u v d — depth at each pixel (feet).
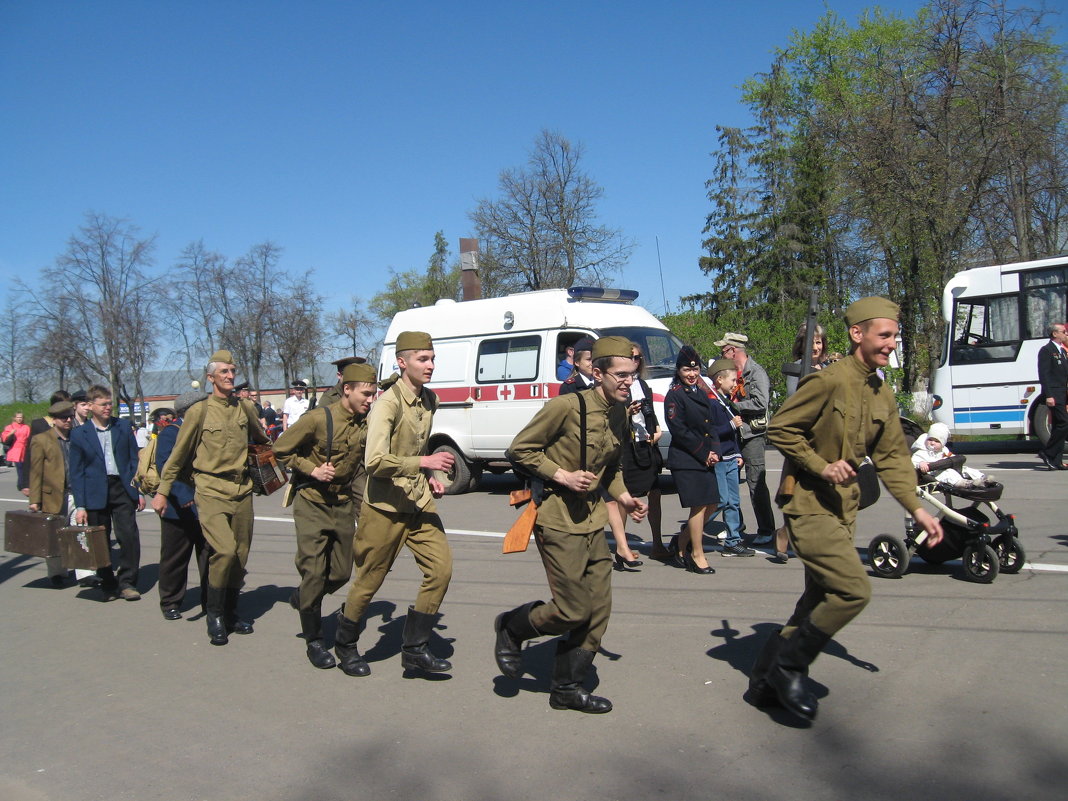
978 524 21.67
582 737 13.93
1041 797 11.28
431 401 17.28
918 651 17.03
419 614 16.96
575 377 26.40
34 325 137.18
